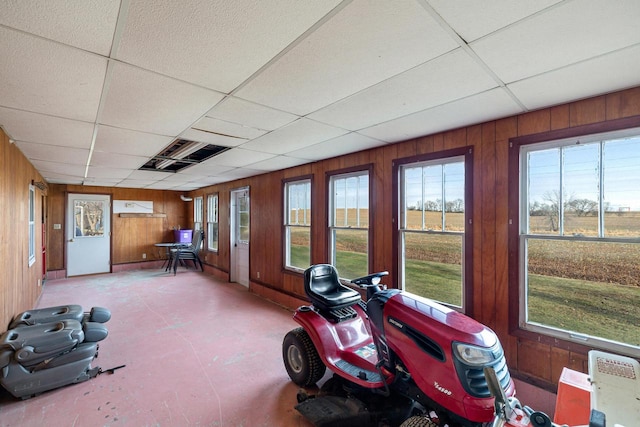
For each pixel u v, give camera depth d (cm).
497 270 239
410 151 302
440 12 115
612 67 156
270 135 289
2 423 207
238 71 163
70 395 240
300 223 461
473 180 254
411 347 166
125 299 516
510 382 154
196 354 312
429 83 178
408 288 307
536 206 224
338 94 193
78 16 115
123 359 301
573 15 115
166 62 152
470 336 151
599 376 140
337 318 253
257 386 254
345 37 132
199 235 758
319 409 197
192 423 208
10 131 266
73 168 471
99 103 205
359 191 364
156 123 250
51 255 685
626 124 183
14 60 148
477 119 241
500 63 154
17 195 325
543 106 213
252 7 111
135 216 802
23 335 245
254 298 524
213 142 315
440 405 154
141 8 111
